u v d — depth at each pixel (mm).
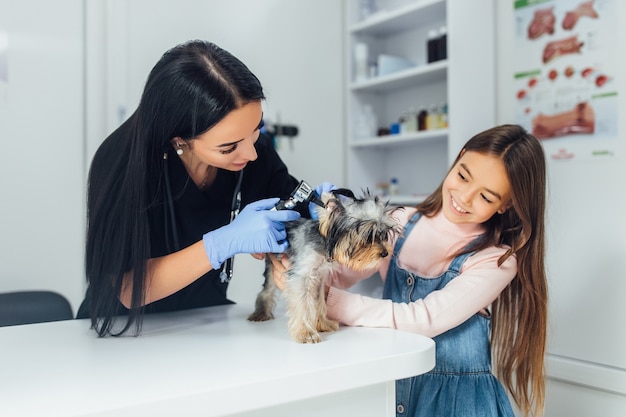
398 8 2746
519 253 1223
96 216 991
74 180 2107
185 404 619
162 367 738
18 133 1962
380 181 2930
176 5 2279
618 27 1807
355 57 2781
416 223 1377
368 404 803
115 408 579
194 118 917
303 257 954
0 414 563
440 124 2439
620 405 1792
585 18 1893
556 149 1983
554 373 1932
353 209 1003
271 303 1102
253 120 954
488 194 1188
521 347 1257
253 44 2527
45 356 809
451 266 1249
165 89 930
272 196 1320
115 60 2123
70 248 2102
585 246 1895
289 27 2666
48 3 2012
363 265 978
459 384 1179
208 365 744
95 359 787
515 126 1276
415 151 2777
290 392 690
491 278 1151
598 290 1859
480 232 1308
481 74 2158
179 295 1286
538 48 2043
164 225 1123
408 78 2518
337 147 2881
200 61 930
